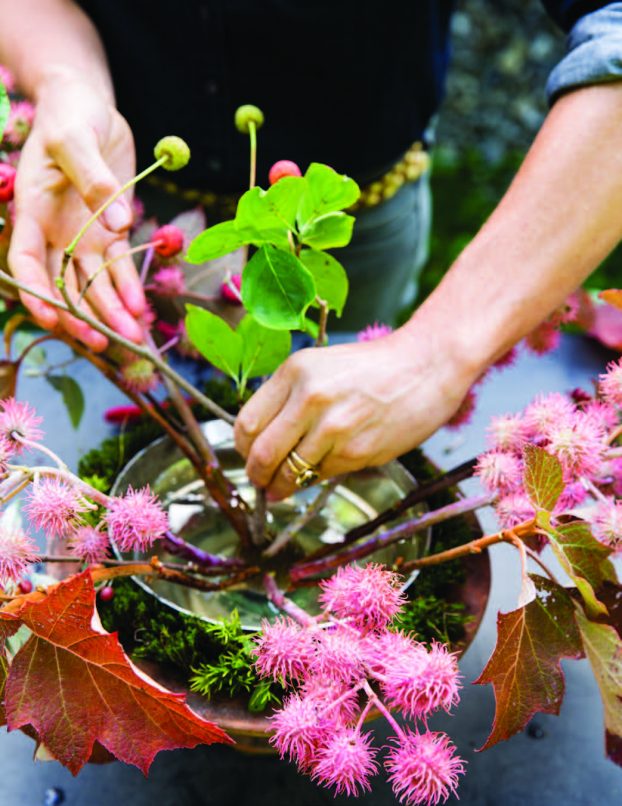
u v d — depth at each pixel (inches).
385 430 24.2
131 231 31.1
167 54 39.4
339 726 19.8
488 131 110.3
